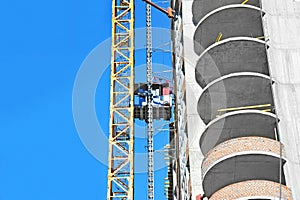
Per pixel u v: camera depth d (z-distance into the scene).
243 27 41.47
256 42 39.25
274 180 35.31
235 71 40.53
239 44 39.19
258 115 35.84
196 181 38.12
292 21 43.12
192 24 44.97
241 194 31.78
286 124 38.12
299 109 38.69
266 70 40.44
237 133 37.22
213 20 41.16
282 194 31.78
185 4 46.09
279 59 41.12
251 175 34.97
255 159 33.78
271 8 43.75
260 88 38.34
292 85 39.81
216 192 33.09
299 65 40.84
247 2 42.56
